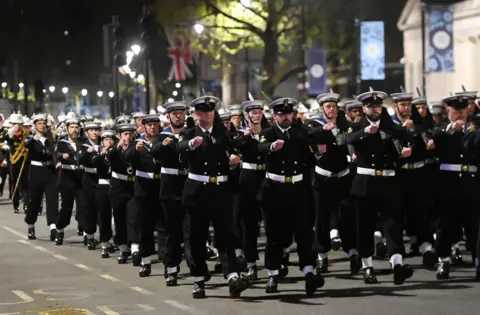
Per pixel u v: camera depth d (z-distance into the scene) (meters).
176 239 23.55
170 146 23.02
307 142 21.52
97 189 29.50
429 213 27.88
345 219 24.69
